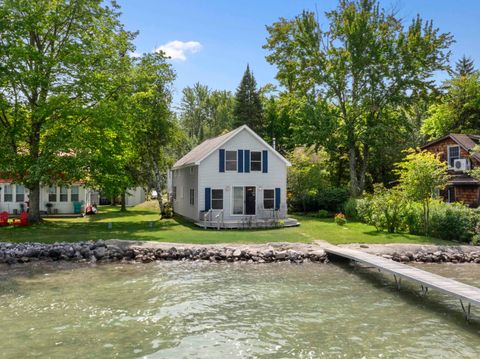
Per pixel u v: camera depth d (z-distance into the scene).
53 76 23.45
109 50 25.41
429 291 13.38
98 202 49.16
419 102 38.75
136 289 13.12
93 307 11.12
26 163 22.75
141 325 9.74
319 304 11.71
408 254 18.59
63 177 24.52
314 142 36.97
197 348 8.39
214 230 24.98
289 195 36.34
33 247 18.19
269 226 26.22
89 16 24.34
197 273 15.71
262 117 55.28
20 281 14.08
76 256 17.98
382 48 35.34
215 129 72.56
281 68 38.75
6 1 21.61
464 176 30.91
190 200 30.77
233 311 10.93
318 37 36.22
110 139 25.56
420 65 34.75
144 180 37.69
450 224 21.58
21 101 23.67
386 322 10.20
